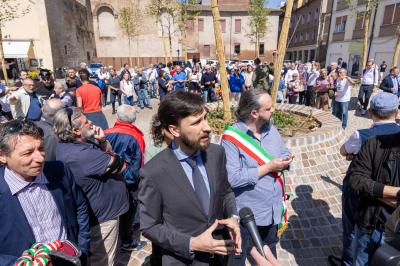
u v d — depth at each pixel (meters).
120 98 10.93
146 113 10.73
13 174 1.57
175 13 27.44
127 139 3.15
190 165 1.55
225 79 4.89
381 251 1.26
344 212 2.48
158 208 1.49
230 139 2.19
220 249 1.35
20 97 5.13
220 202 1.63
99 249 2.47
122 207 2.59
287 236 3.25
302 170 4.16
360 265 2.01
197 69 12.42
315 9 36.69
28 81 5.18
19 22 23.47
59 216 1.75
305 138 4.40
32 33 23.81
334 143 4.68
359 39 25.97
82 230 1.99
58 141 2.46
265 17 28.23
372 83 9.31
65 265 1.48
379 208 1.82
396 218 1.58
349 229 2.43
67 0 27.81
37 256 1.41
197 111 1.41
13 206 1.55
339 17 29.55
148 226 1.48
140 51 35.31
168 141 1.60
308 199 3.82
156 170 1.47
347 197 2.43
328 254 3.00
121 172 2.49
